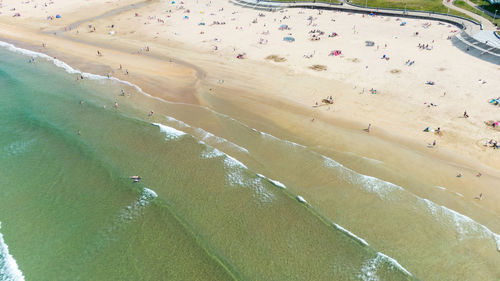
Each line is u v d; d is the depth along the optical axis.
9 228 24.91
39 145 33.34
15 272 22.06
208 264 22.30
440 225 25.36
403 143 34.75
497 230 24.98
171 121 37.78
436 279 21.50
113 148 33.06
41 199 27.36
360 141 34.84
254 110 40.59
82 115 38.53
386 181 29.48
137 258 22.77
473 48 55.03
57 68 51.84
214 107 41.19
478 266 22.36
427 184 29.23
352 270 22.08
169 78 49.03
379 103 42.03
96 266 22.33
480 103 40.59
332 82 47.34
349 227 25.12
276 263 22.55
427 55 54.97
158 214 25.81
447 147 33.94
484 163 31.72
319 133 36.22
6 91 43.66
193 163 31.11
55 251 23.30
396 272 21.83
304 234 24.55
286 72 50.62
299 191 28.28
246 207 26.72
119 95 43.72
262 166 31.08
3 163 30.98
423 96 42.94
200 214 26.02
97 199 27.30
